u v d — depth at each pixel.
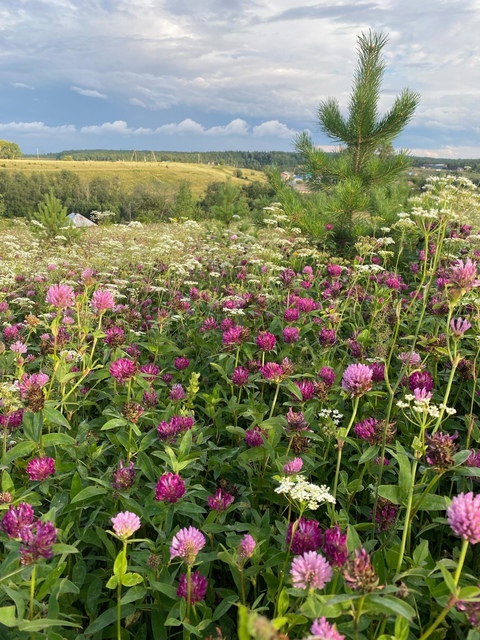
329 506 2.81
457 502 1.91
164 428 3.40
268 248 10.03
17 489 3.21
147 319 7.10
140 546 2.99
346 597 1.75
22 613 2.08
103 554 3.13
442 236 4.78
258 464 3.76
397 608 1.71
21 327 6.54
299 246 11.07
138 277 9.07
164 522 3.05
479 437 3.46
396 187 13.44
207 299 7.50
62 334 4.47
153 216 56.44
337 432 3.06
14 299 7.93
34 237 17.69
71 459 3.59
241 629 1.24
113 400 4.21
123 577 2.26
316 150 13.30
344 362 5.39
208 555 2.61
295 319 5.35
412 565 2.44
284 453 3.52
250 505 3.36
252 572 2.46
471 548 3.11
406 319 5.94
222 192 22.56
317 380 4.12
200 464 3.65
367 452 3.12
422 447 2.66
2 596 2.31
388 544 2.86
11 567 2.33
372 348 5.27
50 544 2.15
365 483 3.68
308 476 3.82
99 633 2.55
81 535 2.89
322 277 9.63
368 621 2.06
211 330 5.95
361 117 12.49
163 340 5.68
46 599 2.48
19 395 3.67
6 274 9.43
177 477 2.84
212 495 3.21
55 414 3.33
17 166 147.00
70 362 4.37
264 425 3.50
